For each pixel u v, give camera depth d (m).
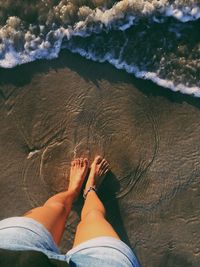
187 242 1.47
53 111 1.49
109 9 1.47
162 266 1.48
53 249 1.03
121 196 1.49
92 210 1.29
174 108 1.46
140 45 1.47
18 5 1.48
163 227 1.48
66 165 1.51
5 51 1.49
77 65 1.48
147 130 1.48
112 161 1.49
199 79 1.45
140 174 1.49
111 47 1.47
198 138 1.46
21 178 1.50
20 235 0.99
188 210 1.47
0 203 1.50
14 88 1.49
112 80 1.47
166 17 1.46
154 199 1.48
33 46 1.48
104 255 0.95
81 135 1.49
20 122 1.50
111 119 1.48
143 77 1.46
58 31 1.48
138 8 1.45
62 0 1.47
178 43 1.46
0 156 1.50
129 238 1.49
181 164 1.47
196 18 1.45
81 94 1.48
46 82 1.48
